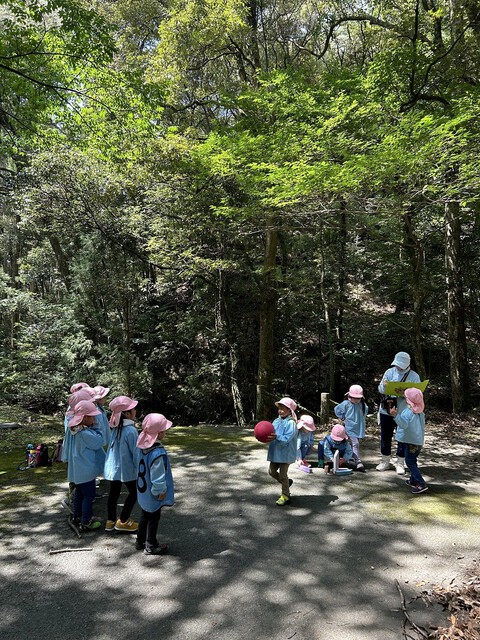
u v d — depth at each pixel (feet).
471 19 28.27
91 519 14.29
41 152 33.65
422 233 41.22
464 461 21.07
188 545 13.15
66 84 24.25
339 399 48.78
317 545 13.03
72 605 10.41
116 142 27.84
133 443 13.80
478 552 12.53
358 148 21.54
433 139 18.53
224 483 18.37
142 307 50.42
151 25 47.78
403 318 44.16
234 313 46.11
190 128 36.35
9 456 23.39
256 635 9.29
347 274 43.27
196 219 37.32
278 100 26.84
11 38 21.53
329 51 50.88
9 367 45.65
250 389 48.19
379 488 17.52
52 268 60.23
